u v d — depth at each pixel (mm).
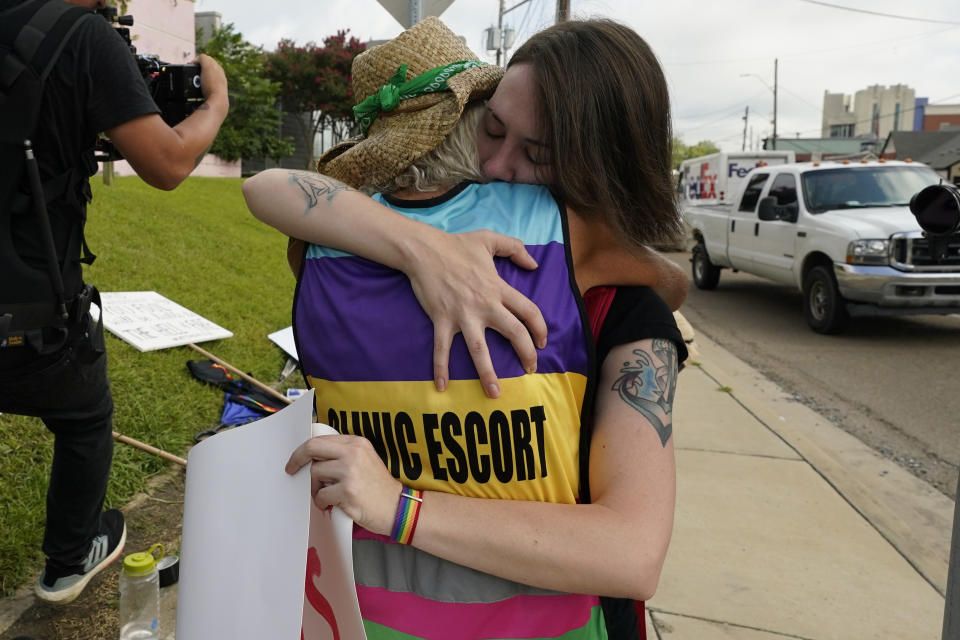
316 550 949
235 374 4281
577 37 1006
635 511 930
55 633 2186
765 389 6102
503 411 920
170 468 3246
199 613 927
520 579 903
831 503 3516
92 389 2008
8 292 1632
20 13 1626
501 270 967
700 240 12016
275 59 26016
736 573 2873
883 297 7602
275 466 945
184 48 15102
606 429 995
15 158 1586
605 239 1072
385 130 1103
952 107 63875
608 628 1062
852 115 109938
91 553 2316
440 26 1124
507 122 1024
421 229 974
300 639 829
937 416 5441
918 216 1594
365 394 961
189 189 11062
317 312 1001
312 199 1021
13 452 2854
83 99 1670
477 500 924
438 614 945
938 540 3346
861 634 2510
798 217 8836
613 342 1032
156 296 5133
